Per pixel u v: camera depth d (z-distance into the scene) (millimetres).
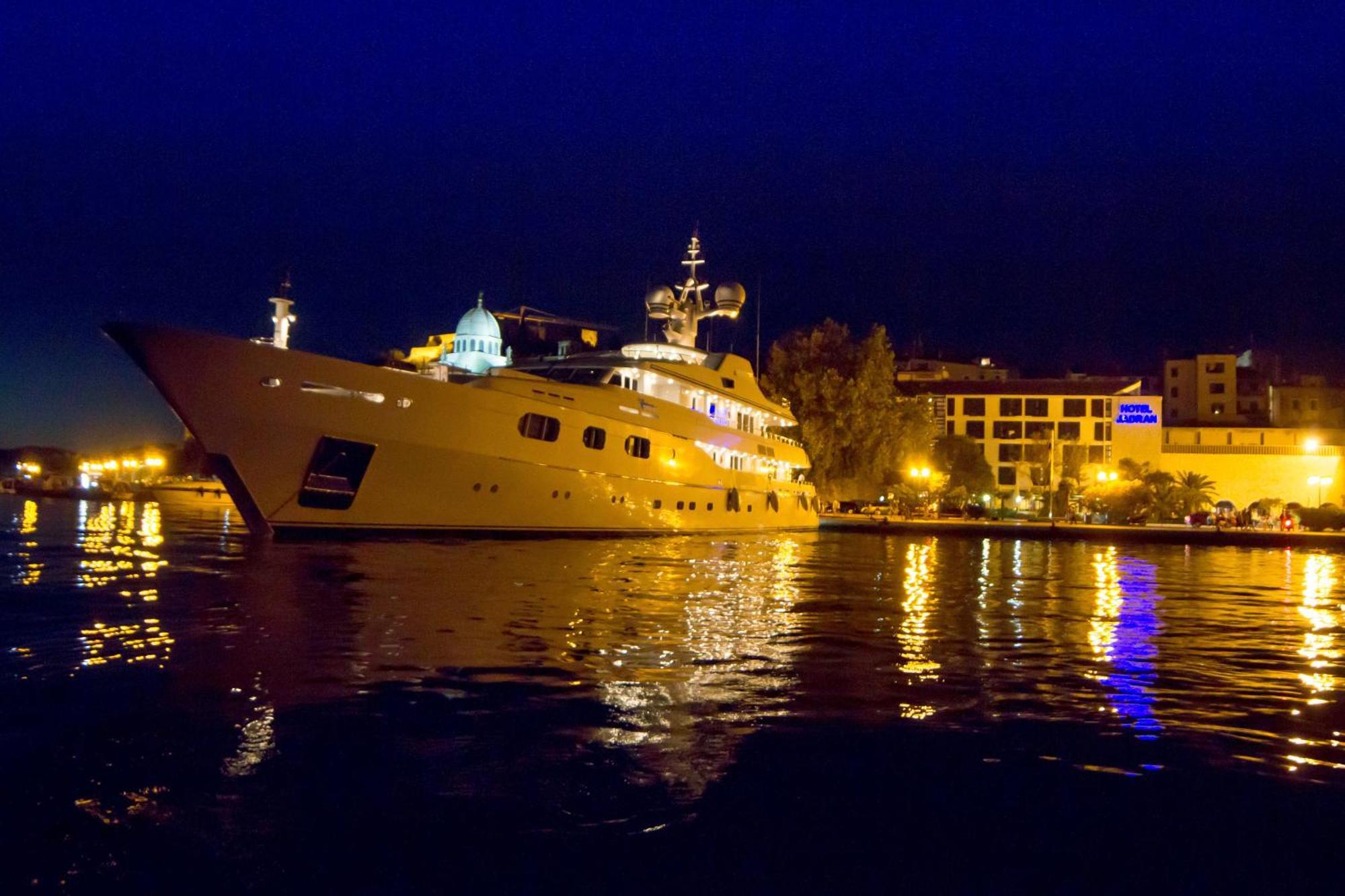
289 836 5258
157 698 7914
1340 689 9469
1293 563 34406
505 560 21922
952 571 25438
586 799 5879
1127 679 9820
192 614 12352
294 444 24016
